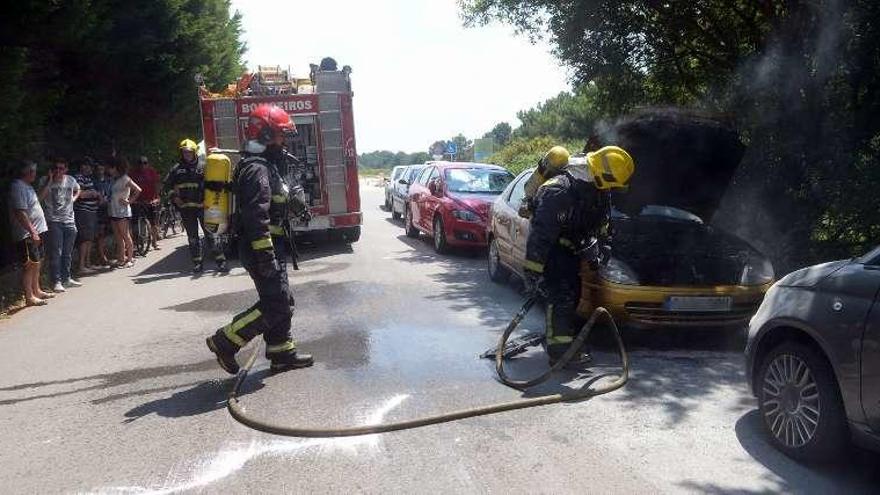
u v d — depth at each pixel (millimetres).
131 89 16016
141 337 7199
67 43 11945
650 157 7457
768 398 4262
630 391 5219
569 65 10570
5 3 9789
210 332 7285
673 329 6375
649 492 3680
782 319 4137
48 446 4488
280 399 5141
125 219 12180
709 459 4062
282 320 5602
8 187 10211
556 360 5648
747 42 9750
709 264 6371
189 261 12500
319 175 12484
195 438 4516
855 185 7398
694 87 10531
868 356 3578
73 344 7023
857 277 3820
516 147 34094
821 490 3684
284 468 4039
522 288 9125
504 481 3820
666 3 9617
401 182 19016
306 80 13422
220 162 5484
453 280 9773
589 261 5598
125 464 4172
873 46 7473
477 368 5793
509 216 8602
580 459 4074
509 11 11031
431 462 4062
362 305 8250
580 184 5422
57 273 9859
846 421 3771
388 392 5238
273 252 5367
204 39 17094
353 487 3785
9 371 6184
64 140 14797
